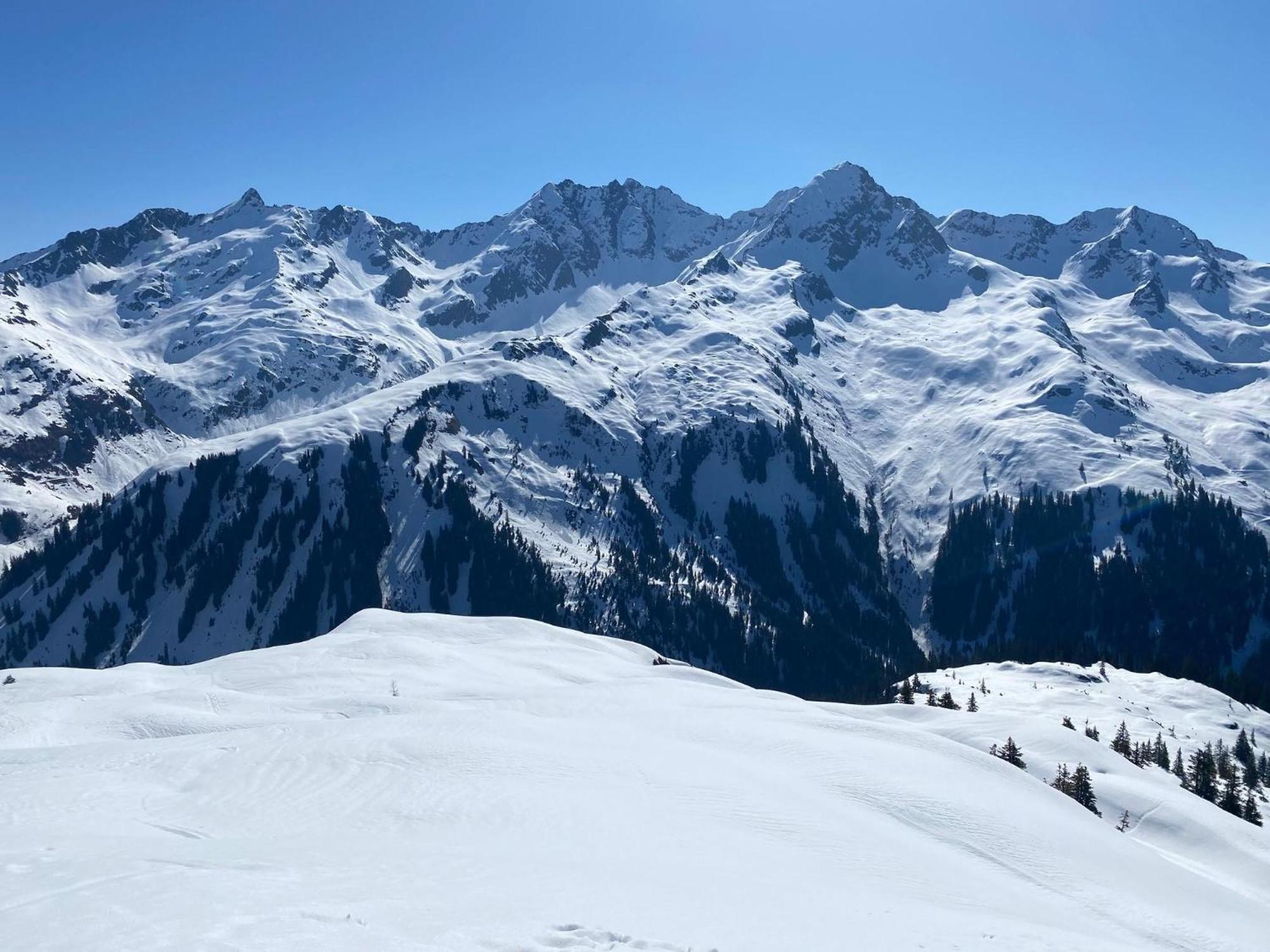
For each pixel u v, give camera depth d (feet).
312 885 75.20
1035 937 86.94
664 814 127.44
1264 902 171.22
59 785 133.39
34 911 64.34
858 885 104.99
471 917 67.72
